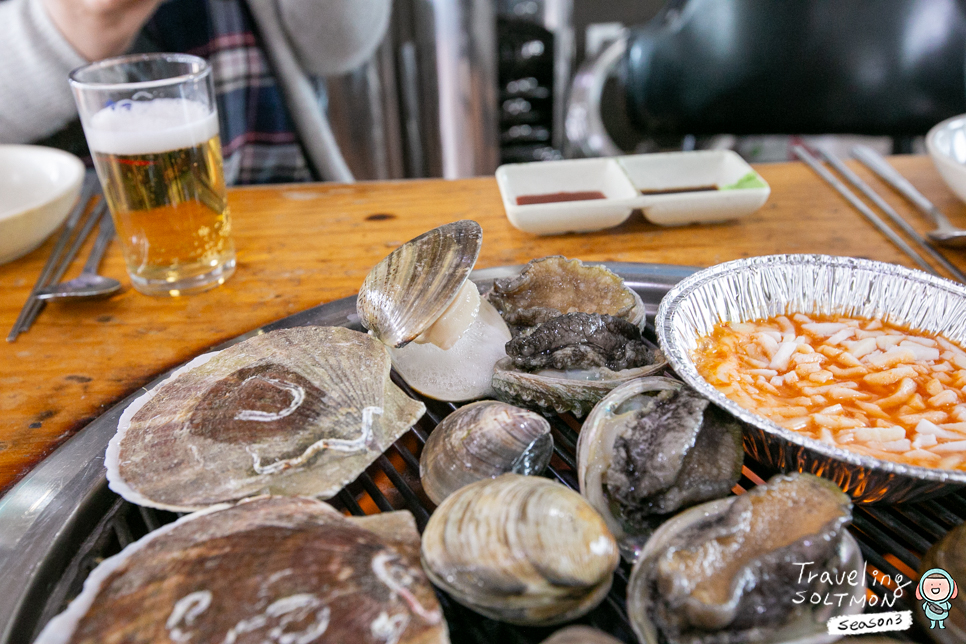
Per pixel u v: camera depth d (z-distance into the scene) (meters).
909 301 0.29
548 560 0.19
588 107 1.04
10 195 0.44
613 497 0.22
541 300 0.33
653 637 0.18
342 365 0.28
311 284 0.40
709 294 0.29
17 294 0.39
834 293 0.30
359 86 1.01
